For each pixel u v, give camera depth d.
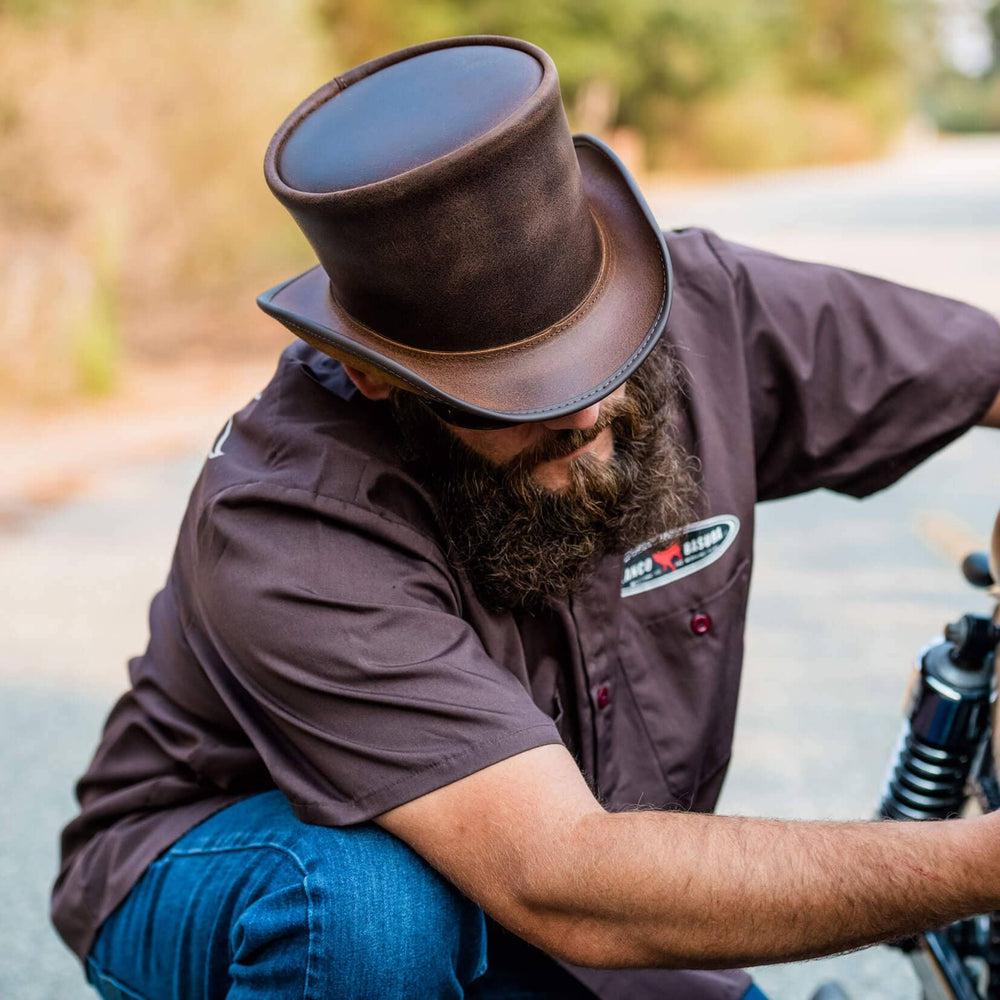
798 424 1.51
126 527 4.46
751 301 1.51
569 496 1.26
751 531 1.49
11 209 6.59
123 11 7.14
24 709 3.06
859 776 2.51
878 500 4.30
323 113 1.25
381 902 1.22
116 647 3.39
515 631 1.36
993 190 17.62
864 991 1.90
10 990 2.03
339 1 12.17
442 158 1.10
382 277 1.17
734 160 25.05
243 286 8.98
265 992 1.26
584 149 1.38
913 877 1.03
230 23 7.77
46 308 6.63
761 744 2.67
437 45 1.27
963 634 1.27
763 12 31.98
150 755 1.51
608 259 1.26
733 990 1.51
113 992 1.48
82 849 1.55
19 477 5.19
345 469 1.30
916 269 9.30
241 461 1.36
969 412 1.49
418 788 1.19
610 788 1.45
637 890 1.09
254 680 1.28
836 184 21.53
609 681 1.42
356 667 1.21
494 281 1.16
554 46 19.98
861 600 3.42
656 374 1.30
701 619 1.45
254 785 1.45
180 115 7.43
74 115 6.71
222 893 1.32
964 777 1.31
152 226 7.61
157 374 7.34
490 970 1.51
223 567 1.29
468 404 1.14
